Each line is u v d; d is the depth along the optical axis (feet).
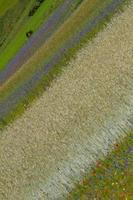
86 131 166.20
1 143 193.47
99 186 141.28
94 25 208.74
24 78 227.20
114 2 209.97
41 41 251.19
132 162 139.64
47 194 157.07
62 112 183.32
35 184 163.84
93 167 148.77
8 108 214.90
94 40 202.49
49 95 197.06
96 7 217.15
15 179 171.94
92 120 168.04
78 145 163.22
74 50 206.69
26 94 211.41
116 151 146.61
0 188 172.04
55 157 167.02
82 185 146.72
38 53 234.99
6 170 177.88
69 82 193.67
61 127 177.78
